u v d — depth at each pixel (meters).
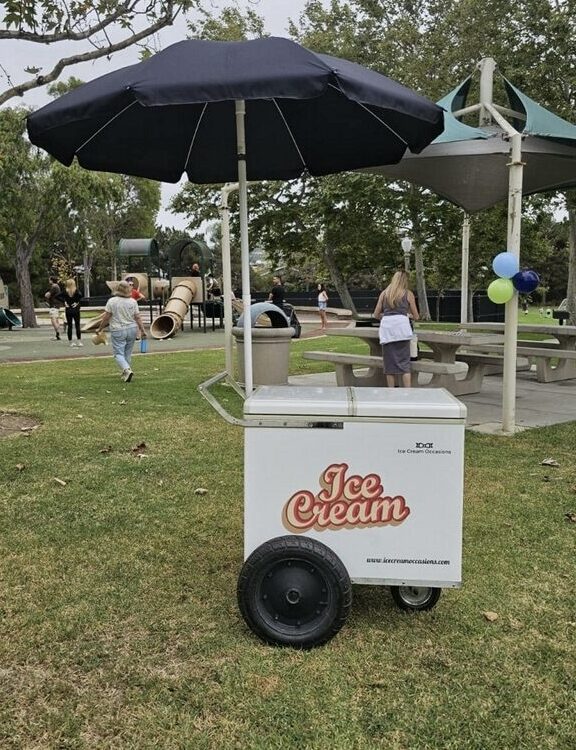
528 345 11.35
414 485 2.77
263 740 2.26
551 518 4.29
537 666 2.69
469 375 9.43
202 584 3.39
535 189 10.02
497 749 2.22
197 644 2.83
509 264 6.41
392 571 2.82
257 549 2.80
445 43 21.67
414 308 7.82
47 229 30.73
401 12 24.70
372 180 18.48
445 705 2.44
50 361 13.82
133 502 4.60
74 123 5.06
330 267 25.94
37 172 26.42
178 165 6.62
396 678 2.60
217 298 24.97
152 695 2.49
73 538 3.98
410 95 4.33
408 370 7.80
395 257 24.66
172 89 3.67
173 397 8.65
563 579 3.46
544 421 7.34
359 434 2.76
